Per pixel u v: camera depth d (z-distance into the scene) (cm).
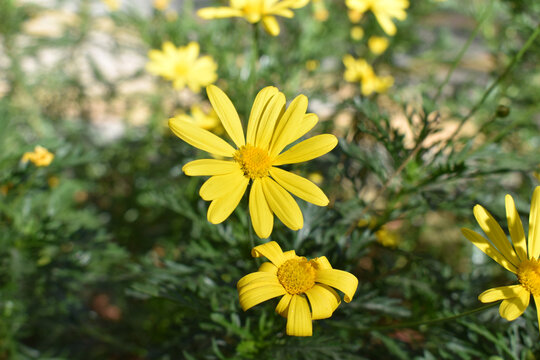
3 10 44
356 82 47
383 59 54
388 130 27
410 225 44
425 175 28
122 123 60
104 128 61
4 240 28
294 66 43
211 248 26
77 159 31
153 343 34
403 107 28
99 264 34
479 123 45
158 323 37
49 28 57
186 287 24
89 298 46
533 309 23
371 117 27
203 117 35
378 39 50
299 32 47
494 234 20
